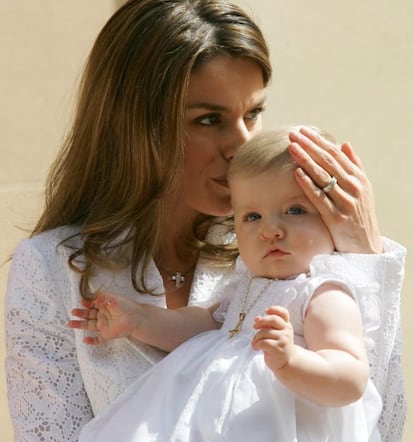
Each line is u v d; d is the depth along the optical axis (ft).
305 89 29.07
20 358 19.20
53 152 27.55
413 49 30.01
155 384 17.95
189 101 19.33
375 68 29.73
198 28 19.25
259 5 28.58
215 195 19.81
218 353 17.66
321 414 17.06
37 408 18.84
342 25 29.43
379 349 18.48
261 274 18.37
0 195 27.32
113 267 19.33
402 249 18.63
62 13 27.53
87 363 18.75
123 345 18.88
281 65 28.81
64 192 20.59
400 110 29.99
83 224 20.03
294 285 17.67
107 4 27.84
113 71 19.72
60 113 27.58
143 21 19.54
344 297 17.33
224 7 19.72
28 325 19.27
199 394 17.16
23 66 27.35
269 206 18.11
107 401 18.57
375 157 29.84
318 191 18.01
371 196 18.69
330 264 17.71
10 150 27.32
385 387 19.04
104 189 20.10
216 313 19.40
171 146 19.26
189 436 16.84
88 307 18.69
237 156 18.57
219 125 19.62
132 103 19.39
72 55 27.63
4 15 27.22
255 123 20.17
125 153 19.62
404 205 30.19
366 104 29.66
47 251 19.67
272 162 18.13
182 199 20.39
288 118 28.89
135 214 19.56
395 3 29.86
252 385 16.98
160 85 19.13
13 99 27.32
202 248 20.76
